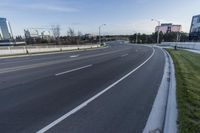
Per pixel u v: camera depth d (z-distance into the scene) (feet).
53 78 33.04
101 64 52.44
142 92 24.50
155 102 20.63
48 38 276.82
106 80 31.37
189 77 33.01
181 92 23.18
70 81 30.58
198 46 123.13
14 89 25.77
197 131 13.39
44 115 17.08
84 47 178.09
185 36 337.93
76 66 48.47
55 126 14.99
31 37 263.08
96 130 14.38
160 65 50.72
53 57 78.28
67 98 21.84
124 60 63.87
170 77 34.14
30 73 38.32
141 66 48.57
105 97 22.31
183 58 68.44
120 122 15.74
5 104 19.93
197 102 19.47
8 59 72.69
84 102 20.52
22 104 19.92
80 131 14.21
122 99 21.62
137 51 119.85
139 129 14.57
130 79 32.35
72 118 16.47
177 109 17.71
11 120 16.07
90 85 27.89
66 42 247.29
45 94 23.41
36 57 79.77
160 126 15.06
